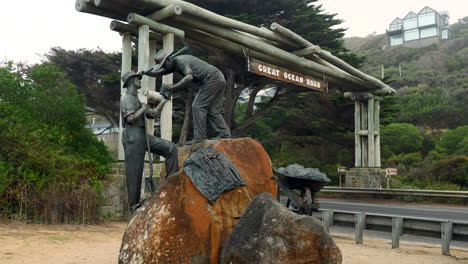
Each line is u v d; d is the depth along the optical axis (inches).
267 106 1011.3
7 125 420.5
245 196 219.0
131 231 202.7
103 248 315.3
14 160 412.8
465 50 3004.4
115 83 903.7
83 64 970.7
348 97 996.6
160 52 251.3
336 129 1062.4
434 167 1085.1
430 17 3954.2
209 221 204.8
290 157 1321.4
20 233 338.0
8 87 504.7
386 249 347.9
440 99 2084.2
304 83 778.8
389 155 1378.0
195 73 248.7
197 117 249.4
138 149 229.5
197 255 199.8
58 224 407.2
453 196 791.7
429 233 339.3
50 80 542.9
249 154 234.2
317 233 183.9
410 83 2586.1
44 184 414.3
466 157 1058.1
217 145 230.8
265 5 898.7
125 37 531.8
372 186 948.6
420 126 1879.9
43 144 444.1
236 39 619.8
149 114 235.6
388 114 1075.9
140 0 478.6
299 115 1048.8
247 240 191.6
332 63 786.2
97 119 1690.5
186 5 518.6
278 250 183.5
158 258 192.9
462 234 323.3
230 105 922.1
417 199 835.4
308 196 381.1
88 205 442.6
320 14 955.3
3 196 392.2
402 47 3506.4
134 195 230.5
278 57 692.7
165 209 201.5
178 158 237.5
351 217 387.2
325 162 1259.2
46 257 269.4
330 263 183.3
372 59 3405.5
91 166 481.1
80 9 494.0
